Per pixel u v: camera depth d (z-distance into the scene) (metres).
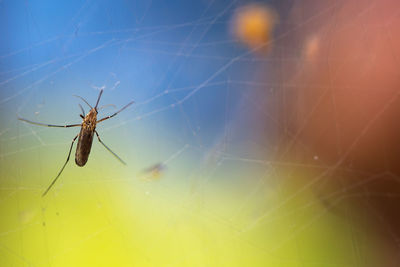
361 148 0.11
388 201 0.11
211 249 0.11
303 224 0.11
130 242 0.11
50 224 0.11
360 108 0.11
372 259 0.11
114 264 0.11
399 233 0.11
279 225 0.11
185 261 0.11
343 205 0.11
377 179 0.11
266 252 0.11
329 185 0.11
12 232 0.11
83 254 0.11
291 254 0.11
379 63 0.11
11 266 0.11
